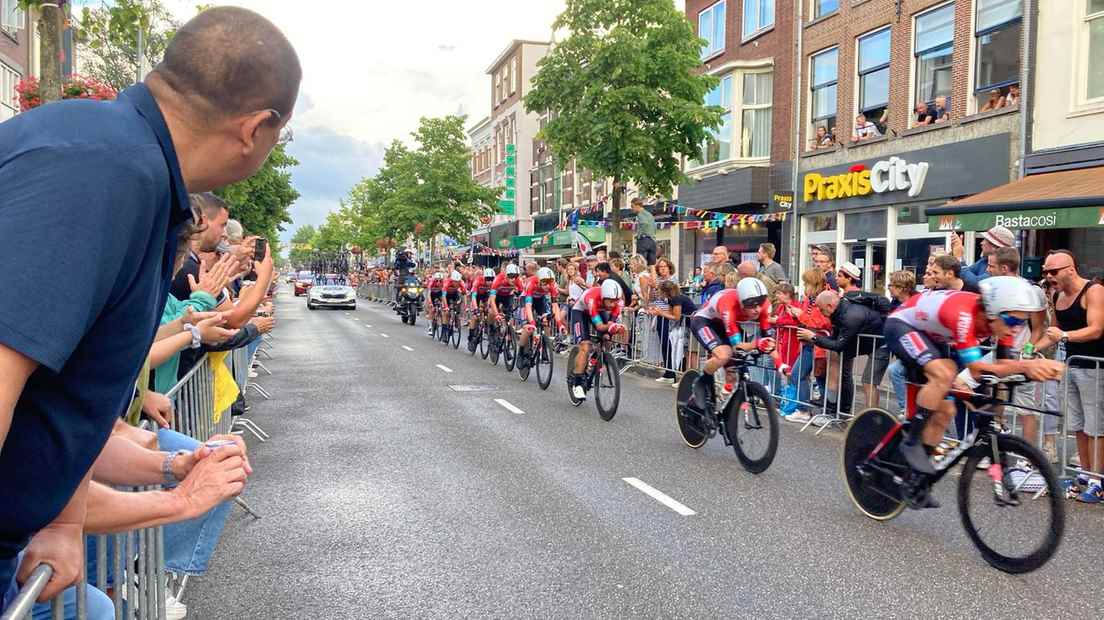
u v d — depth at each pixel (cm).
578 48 1499
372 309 3403
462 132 3619
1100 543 457
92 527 177
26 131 119
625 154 1469
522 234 4003
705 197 2059
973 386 461
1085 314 559
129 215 119
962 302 437
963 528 458
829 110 1753
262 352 1495
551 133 1534
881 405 870
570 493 552
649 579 395
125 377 136
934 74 1473
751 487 572
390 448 693
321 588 382
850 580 396
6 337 107
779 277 1066
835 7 1738
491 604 364
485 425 802
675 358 1088
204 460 199
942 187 1432
